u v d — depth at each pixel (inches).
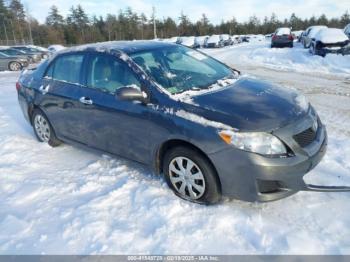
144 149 145.1
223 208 128.6
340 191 127.3
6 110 305.0
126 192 143.6
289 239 110.6
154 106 136.4
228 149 116.9
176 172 136.6
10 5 2810.0
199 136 122.0
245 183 117.4
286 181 116.8
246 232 115.3
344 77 410.6
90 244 113.2
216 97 133.8
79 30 3056.1
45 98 191.5
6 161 183.3
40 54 774.5
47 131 202.4
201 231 116.6
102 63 162.2
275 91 145.8
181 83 146.2
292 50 783.1
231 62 662.5
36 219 127.9
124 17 3216.0
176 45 181.5
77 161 179.8
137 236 115.6
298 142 119.2
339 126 217.5
